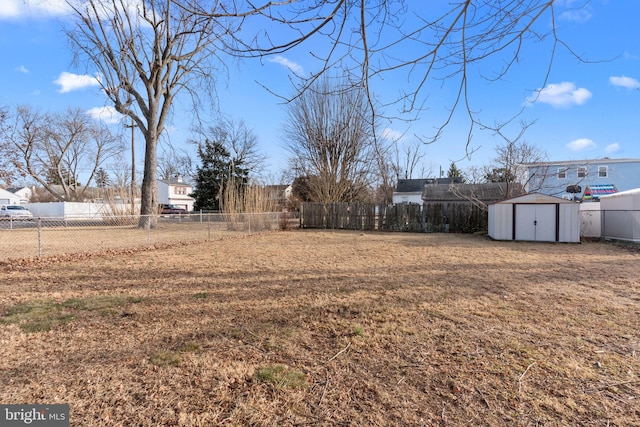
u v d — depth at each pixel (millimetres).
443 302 4082
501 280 5297
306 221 17422
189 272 5844
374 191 25078
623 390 2156
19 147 21922
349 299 4199
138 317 3504
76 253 7824
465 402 2021
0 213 23891
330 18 2215
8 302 3982
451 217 15203
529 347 2801
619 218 11469
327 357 2615
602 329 3209
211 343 2857
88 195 36656
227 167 31609
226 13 2098
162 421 1815
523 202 11531
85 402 1979
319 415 1891
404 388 2176
